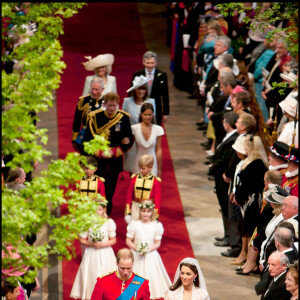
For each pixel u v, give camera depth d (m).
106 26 58.78
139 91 31.70
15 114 13.92
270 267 19.92
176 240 29.36
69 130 39.97
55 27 15.21
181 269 20.56
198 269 20.69
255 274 26.62
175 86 47.75
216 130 31.89
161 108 33.97
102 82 31.20
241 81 31.55
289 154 23.44
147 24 59.97
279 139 25.44
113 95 29.48
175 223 30.83
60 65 14.37
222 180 28.12
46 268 27.03
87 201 14.92
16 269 14.85
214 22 37.88
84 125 31.27
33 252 14.25
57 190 14.32
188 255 28.20
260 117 28.48
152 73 33.62
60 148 37.50
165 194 33.53
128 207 28.17
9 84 14.20
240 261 27.34
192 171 36.06
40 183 14.35
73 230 14.58
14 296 17.11
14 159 13.77
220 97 31.56
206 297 20.80
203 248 28.78
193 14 43.28
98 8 62.81
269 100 31.56
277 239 20.42
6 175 22.48
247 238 26.83
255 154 25.55
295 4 23.11
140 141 30.42
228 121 27.48
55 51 14.45
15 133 13.90
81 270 25.25
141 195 28.03
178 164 36.75
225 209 28.45
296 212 21.62
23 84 14.15
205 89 34.34
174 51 49.00
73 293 25.27
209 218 31.38
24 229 13.97
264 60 35.66
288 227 20.47
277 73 31.80
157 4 64.56
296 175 23.47
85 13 61.38
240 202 26.06
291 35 22.66
